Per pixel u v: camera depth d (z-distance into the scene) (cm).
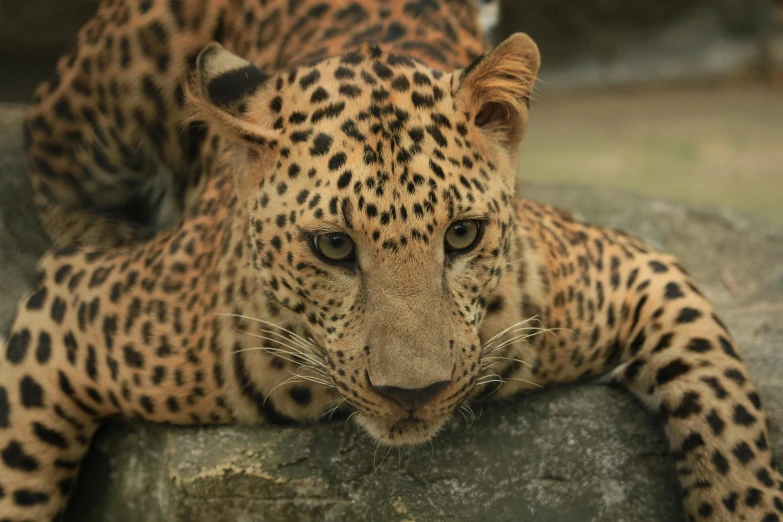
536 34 3569
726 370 785
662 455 819
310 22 943
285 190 678
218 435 798
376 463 786
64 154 1104
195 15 1026
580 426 816
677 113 3192
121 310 816
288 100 695
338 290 686
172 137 1043
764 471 762
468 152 680
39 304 866
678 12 3625
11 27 2522
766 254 1266
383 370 648
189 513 776
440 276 676
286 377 770
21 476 839
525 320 767
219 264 791
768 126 3014
